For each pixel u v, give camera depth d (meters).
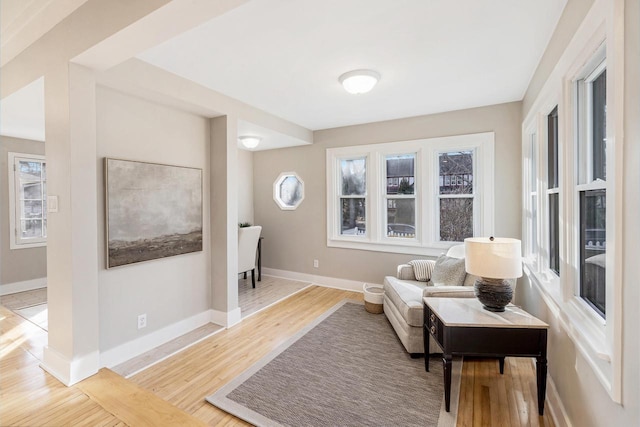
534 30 2.06
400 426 1.81
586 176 1.66
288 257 5.20
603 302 1.45
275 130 4.03
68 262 2.04
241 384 2.22
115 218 2.52
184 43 2.19
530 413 1.91
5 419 1.74
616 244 1.10
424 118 4.01
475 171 3.82
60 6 1.89
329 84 2.98
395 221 4.35
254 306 3.90
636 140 1.00
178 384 2.23
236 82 2.91
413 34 2.10
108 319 2.50
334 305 3.93
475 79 2.88
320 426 1.81
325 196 4.80
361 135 4.46
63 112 2.02
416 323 2.55
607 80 1.19
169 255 2.94
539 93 2.43
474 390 2.14
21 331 2.92
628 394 1.04
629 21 1.03
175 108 3.01
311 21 1.93
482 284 2.13
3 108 2.85
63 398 1.92
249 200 5.49
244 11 1.82
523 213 3.31
